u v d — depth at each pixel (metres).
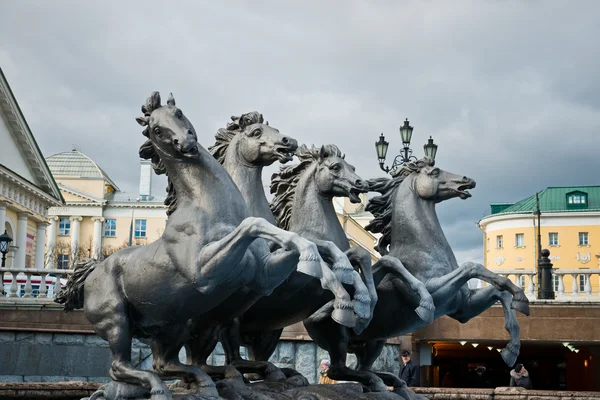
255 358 8.62
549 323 17.34
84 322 15.69
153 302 6.44
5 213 36.25
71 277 7.11
